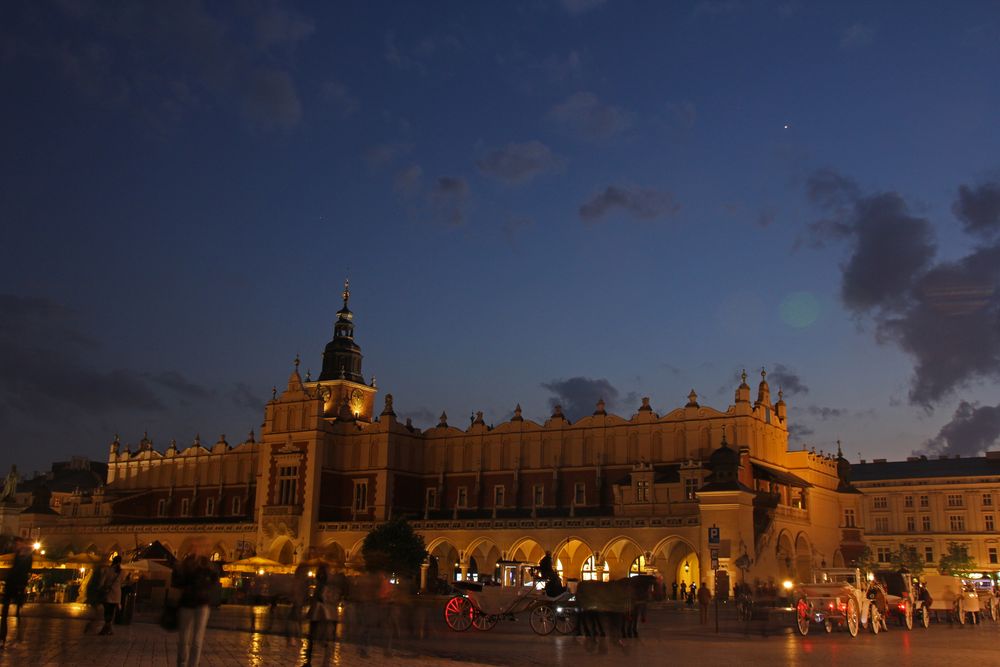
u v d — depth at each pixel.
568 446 103.06
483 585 43.75
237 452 122.56
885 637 42.44
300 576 32.94
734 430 92.56
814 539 99.25
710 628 49.06
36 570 64.31
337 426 112.00
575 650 33.62
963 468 137.38
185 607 21.83
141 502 128.25
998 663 29.73
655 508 89.69
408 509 110.06
